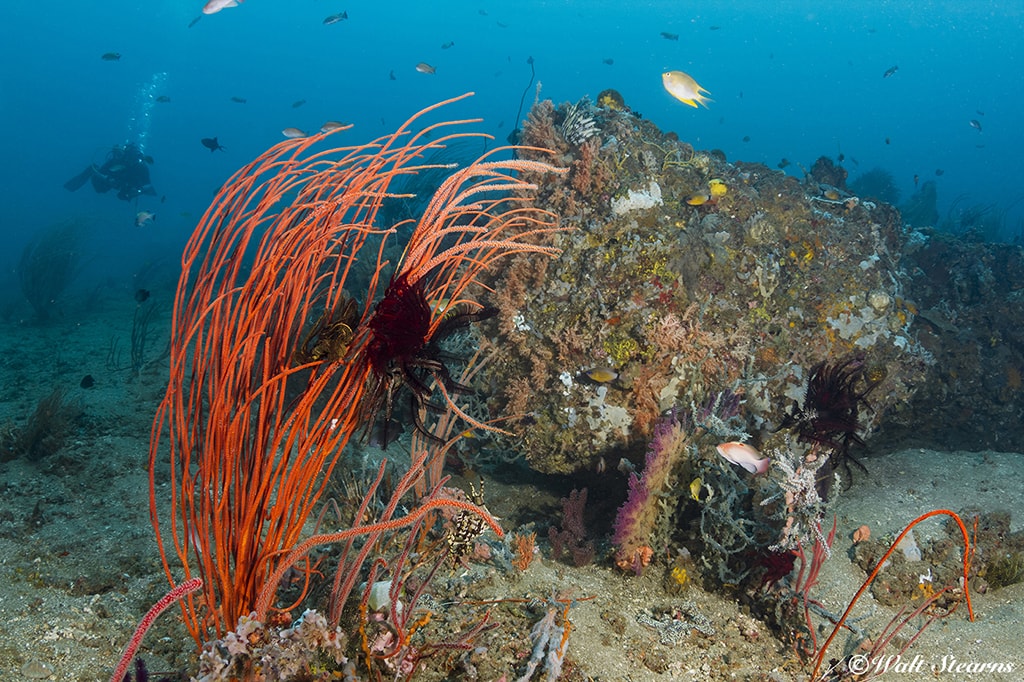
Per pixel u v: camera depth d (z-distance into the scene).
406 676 0.68
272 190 0.54
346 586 0.64
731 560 1.02
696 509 1.08
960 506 1.25
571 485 1.33
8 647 0.68
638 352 1.24
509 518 1.23
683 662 0.84
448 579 0.88
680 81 1.40
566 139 1.43
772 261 1.43
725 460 1.06
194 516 0.58
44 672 0.66
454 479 1.35
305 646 0.57
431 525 0.93
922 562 1.09
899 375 1.43
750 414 1.27
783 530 0.95
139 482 1.11
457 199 0.55
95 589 0.81
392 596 0.67
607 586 0.99
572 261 1.31
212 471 0.55
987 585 1.10
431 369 0.55
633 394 1.24
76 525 0.96
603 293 1.27
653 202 1.31
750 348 1.32
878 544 1.11
